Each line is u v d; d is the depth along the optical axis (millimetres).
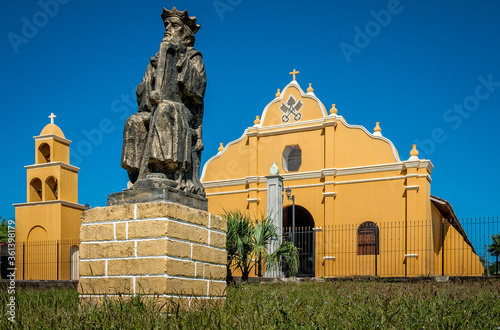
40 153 28016
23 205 27062
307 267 27438
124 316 5457
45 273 26062
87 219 6848
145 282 6371
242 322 5523
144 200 6812
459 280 15539
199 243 6941
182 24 7840
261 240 17062
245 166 28531
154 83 7578
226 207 28375
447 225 29031
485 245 17906
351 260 25391
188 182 7500
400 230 24734
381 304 6965
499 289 10992
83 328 5148
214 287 7180
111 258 6613
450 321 5773
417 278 16797
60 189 27000
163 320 5484
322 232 26141
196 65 7777
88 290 6699
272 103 28703
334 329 5461
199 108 7879
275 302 7109
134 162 7328
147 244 6426
